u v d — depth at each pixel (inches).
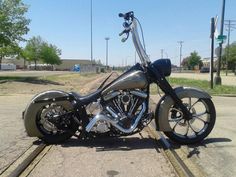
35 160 82.7
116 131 93.5
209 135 106.4
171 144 96.4
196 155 85.4
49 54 1802.4
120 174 72.9
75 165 78.9
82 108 94.1
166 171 74.4
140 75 93.7
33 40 1779.0
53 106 94.8
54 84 376.8
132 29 96.8
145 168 76.4
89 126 92.7
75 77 586.2
